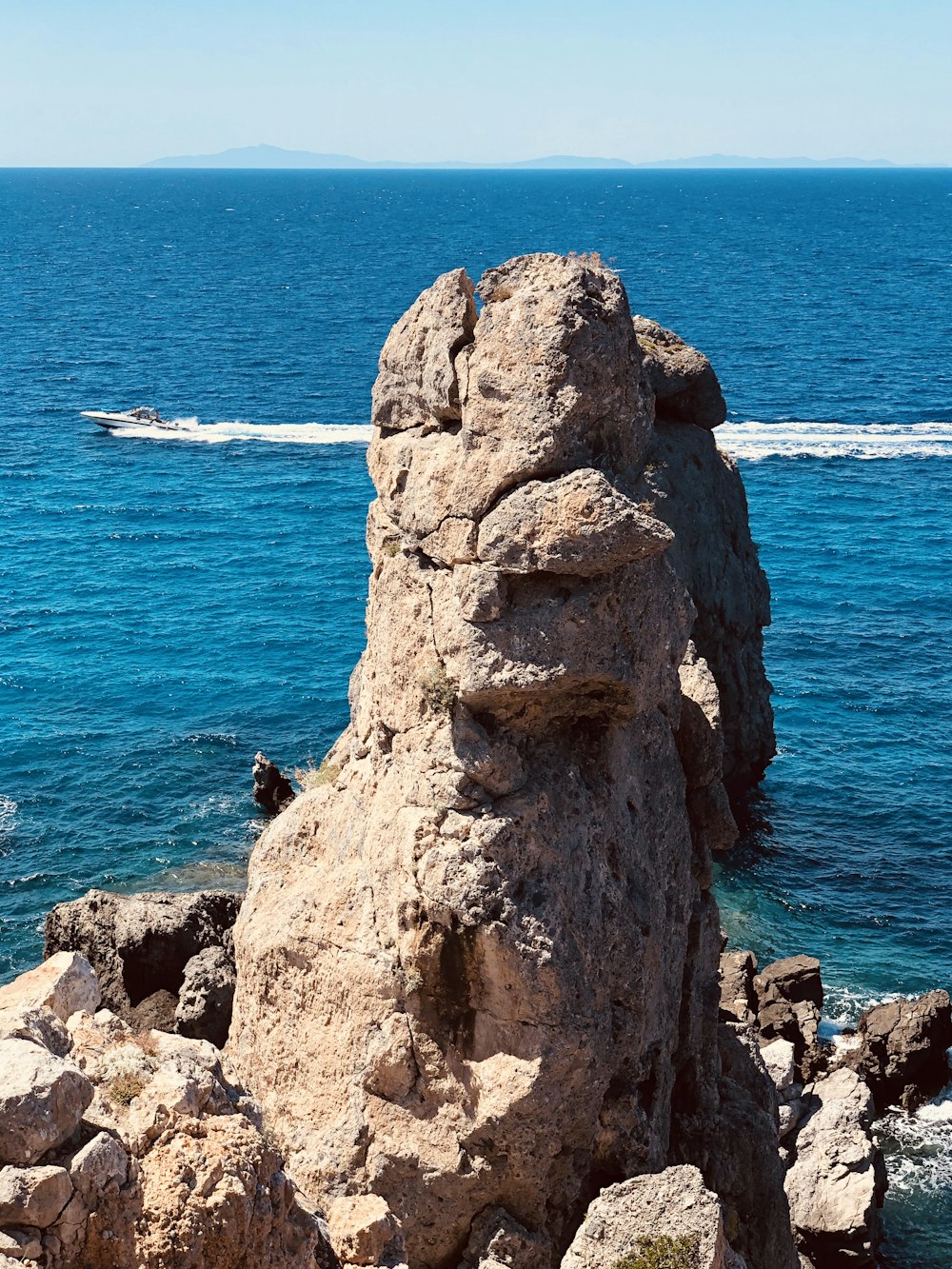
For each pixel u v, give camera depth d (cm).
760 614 6025
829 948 4822
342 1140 1959
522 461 1791
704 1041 2297
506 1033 1880
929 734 6600
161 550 9069
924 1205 3466
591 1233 1748
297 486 10812
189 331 19025
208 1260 1184
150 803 5641
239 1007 2245
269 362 16625
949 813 5819
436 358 1966
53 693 6688
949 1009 4059
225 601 8119
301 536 9500
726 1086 2402
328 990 2052
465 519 1862
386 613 2034
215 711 6556
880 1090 3897
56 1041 1290
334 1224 1504
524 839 1875
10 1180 1104
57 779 5816
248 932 2214
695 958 2278
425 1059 1928
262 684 6906
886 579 8806
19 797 5644
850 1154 3189
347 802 2202
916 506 10462
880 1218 3294
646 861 2045
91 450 11838
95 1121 1219
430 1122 1933
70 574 8506
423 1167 1925
